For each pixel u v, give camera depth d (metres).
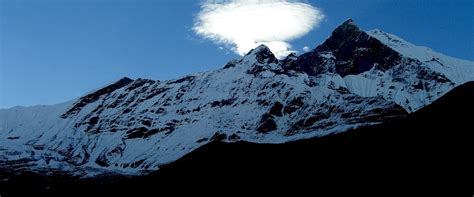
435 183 197.25
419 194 194.75
